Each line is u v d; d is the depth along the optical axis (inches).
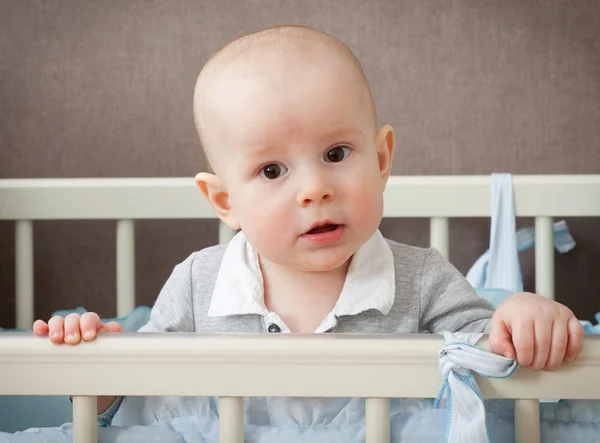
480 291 52.1
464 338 27.5
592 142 60.8
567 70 60.6
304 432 29.0
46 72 61.5
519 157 61.1
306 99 31.4
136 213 54.0
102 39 61.4
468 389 26.5
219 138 33.1
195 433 29.8
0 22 61.3
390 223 62.2
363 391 27.0
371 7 60.8
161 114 61.6
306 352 26.8
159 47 61.4
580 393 27.2
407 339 27.0
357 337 27.1
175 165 61.8
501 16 60.6
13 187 53.9
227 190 34.7
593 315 61.8
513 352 27.0
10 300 62.9
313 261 32.9
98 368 27.5
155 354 27.1
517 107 60.9
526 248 59.4
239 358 27.0
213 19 61.2
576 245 61.7
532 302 28.2
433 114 61.1
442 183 53.5
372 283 37.6
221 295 38.0
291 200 32.0
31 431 29.8
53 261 63.3
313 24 61.1
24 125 61.7
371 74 61.1
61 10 61.2
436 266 39.3
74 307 63.4
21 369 27.7
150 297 63.2
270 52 32.7
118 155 61.9
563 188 53.2
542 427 28.7
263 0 61.2
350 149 32.5
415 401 32.8
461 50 60.8
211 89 33.5
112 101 61.6
